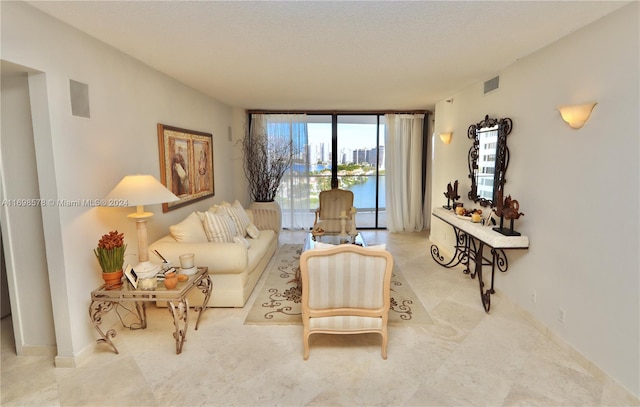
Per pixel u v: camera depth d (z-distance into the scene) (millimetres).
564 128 2447
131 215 2561
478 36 2426
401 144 6344
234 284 3162
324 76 3598
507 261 3225
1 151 2223
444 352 2451
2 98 2172
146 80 3184
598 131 2139
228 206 4340
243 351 2480
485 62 3072
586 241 2250
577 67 2312
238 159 6133
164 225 3520
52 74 2111
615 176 2018
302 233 6398
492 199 3457
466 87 4137
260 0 1878
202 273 2740
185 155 3973
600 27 2113
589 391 2041
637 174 1879
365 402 1955
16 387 2092
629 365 1947
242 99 5055
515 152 3082
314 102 5336
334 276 2268
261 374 2213
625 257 1963
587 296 2246
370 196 6699
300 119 6262
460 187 4367
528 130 2887
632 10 1892
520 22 2182
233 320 2959
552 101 2570
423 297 3426
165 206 3518
